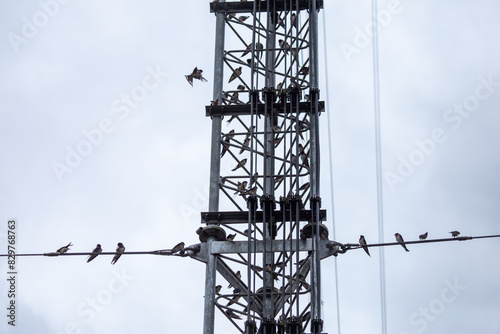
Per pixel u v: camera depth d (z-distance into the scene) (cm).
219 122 3609
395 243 3250
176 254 3312
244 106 3612
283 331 3138
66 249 3322
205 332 3212
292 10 3797
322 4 3806
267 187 3528
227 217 3425
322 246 3272
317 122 3506
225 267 3356
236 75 3825
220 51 3778
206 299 3256
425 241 3241
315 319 3111
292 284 3275
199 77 3753
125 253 3300
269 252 3322
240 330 3216
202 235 3356
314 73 3600
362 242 3306
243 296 3356
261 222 3381
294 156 3644
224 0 3884
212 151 3556
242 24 3856
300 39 3725
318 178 3403
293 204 3334
